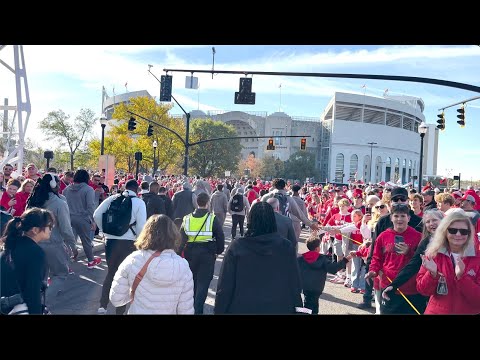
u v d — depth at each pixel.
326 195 18.02
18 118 14.20
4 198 8.20
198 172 84.31
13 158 14.22
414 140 123.81
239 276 3.75
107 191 14.02
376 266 4.98
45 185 5.79
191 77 15.36
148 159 49.09
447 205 7.84
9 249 3.55
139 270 3.44
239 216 14.11
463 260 3.76
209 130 84.38
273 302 3.70
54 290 5.57
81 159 45.59
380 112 120.81
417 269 4.39
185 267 3.53
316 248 5.37
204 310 6.75
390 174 119.56
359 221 8.70
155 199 9.07
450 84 13.54
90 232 9.12
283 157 128.12
